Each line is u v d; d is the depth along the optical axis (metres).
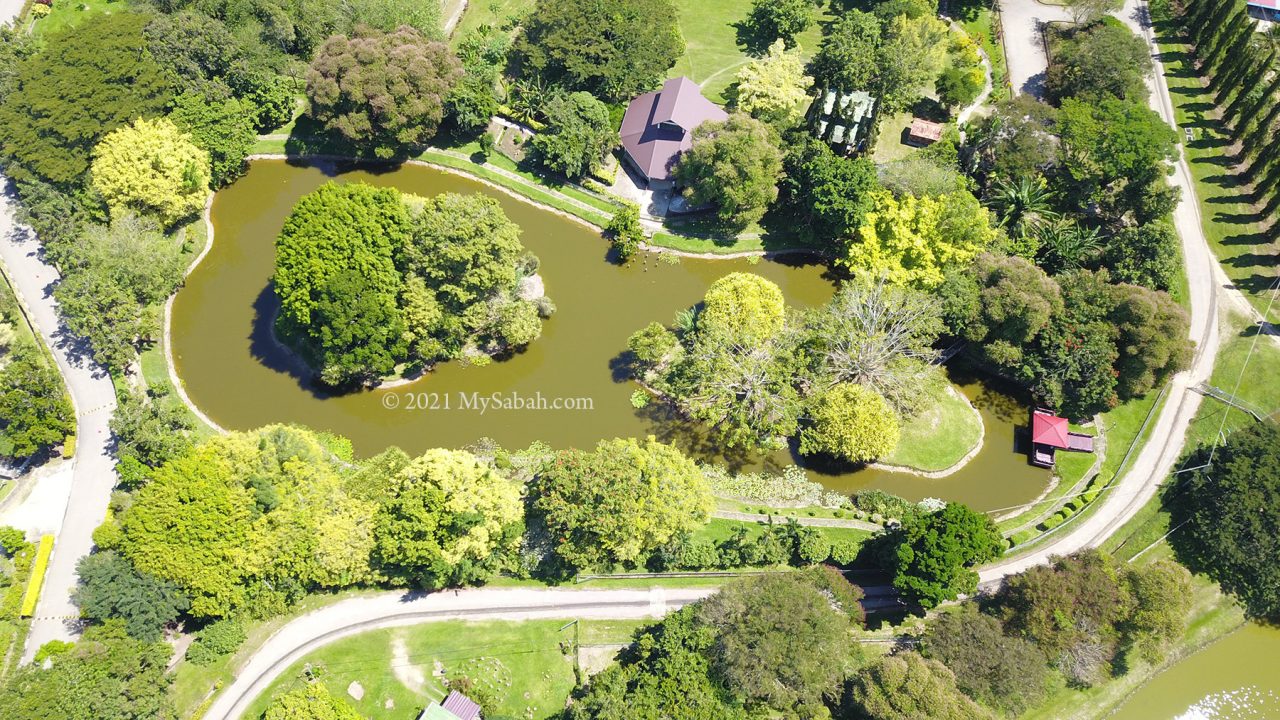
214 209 114.75
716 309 95.62
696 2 139.75
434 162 119.94
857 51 118.88
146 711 70.81
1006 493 93.62
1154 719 80.31
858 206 104.50
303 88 124.44
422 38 118.31
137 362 97.62
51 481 88.44
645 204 115.06
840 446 89.12
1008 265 96.94
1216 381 99.75
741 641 70.62
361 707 75.88
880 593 84.06
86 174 105.31
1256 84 116.31
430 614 81.38
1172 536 89.56
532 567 82.56
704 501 82.06
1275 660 83.75
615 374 100.06
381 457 87.12
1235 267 108.12
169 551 74.44
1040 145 108.50
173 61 111.56
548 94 119.31
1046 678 77.94
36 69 107.12
